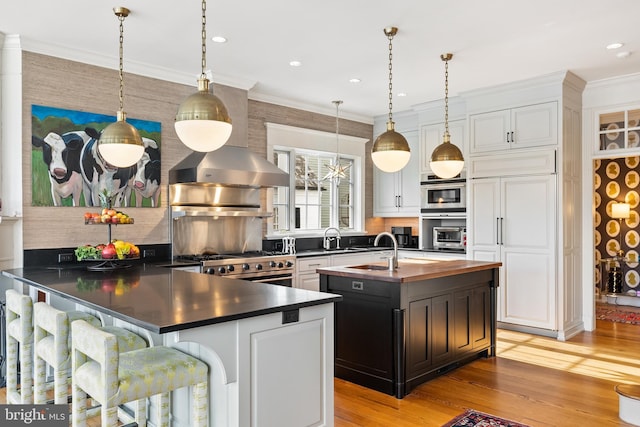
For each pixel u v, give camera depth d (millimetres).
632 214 6785
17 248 3748
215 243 4965
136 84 4371
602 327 5418
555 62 4438
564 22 3504
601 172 7059
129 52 4086
